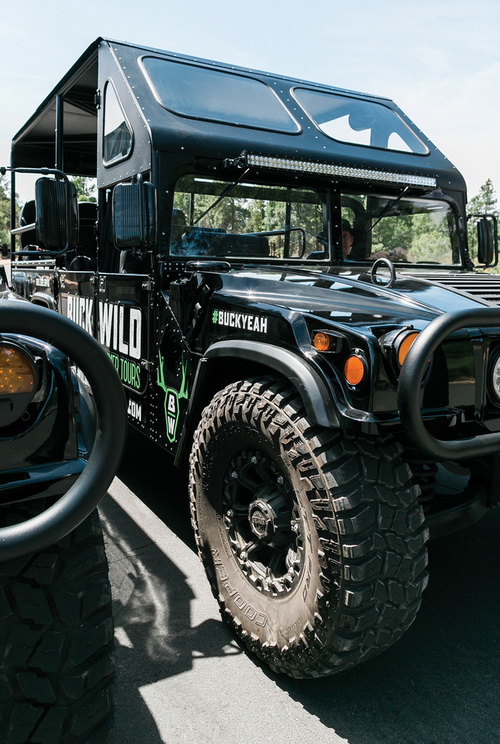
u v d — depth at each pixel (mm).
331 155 3156
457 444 1700
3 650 1272
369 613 1741
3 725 1285
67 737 1352
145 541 2980
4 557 1037
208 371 2361
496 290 2279
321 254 3221
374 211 3387
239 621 2172
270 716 1892
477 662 2170
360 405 1725
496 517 3357
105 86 3314
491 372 1881
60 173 2469
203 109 3043
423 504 2127
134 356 3094
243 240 3012
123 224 2594
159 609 2441
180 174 2807
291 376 1874
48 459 1295
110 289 3375
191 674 2074
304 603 1865
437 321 1602
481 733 1835
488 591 2619
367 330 1763
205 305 2463
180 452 2635
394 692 2010
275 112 3283
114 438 1124
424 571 1854
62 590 1330
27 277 5383
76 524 1100
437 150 3768
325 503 1752
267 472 2076
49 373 1317
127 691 1984
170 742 1780
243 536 2275
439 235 3645
